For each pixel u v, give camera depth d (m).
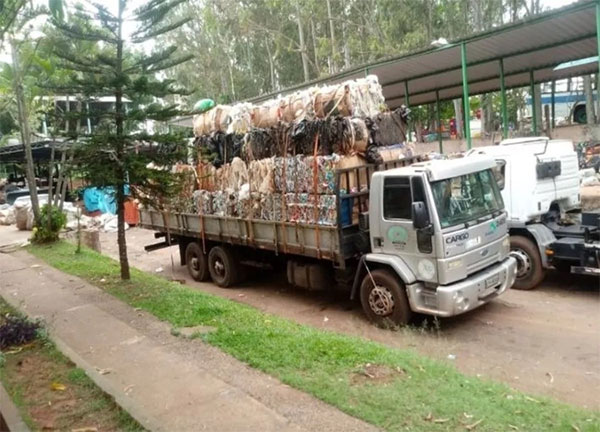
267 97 19.56
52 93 11.67
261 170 8.77
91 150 8.38
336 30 33.12
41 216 14.04
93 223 19.20
